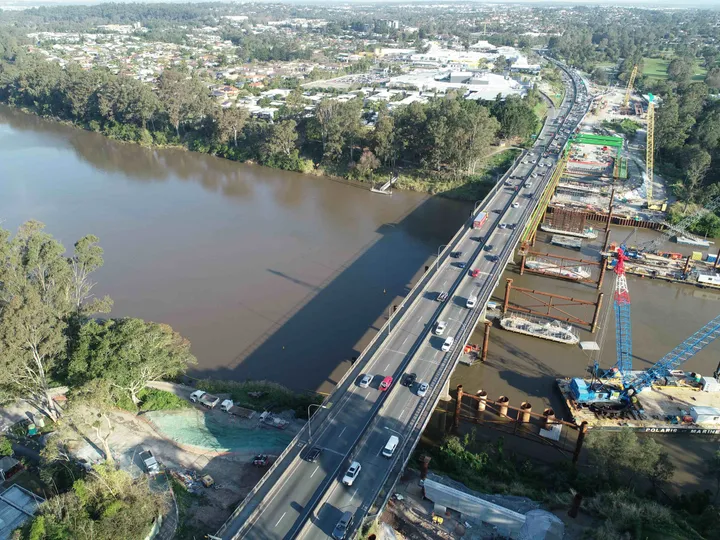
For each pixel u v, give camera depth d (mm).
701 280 170000
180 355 112125
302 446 89438
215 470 93438
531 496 92000
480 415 118312
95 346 100875
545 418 112000
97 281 167250
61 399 109062
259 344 137125
